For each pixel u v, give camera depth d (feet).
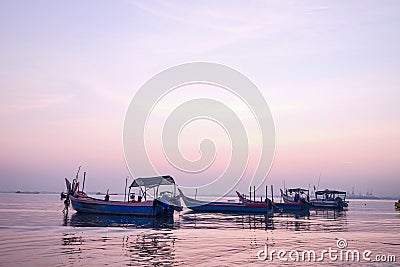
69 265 51.57
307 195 278.67
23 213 149.69
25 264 51.55
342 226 122.11
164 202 146.20
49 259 55.01
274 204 221.87
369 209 312.29
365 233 99.14
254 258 60.49
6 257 55.77
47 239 74.28
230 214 188.65
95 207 152.46
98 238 78.43
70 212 161.07
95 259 56.03
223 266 53.83
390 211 266.57
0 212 153.17
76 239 75.66
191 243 75.41
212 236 87.66
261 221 141.38
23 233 83.10
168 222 127.44
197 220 140.77
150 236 84.58
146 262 55.11
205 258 59.47
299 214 203.51
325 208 277.23
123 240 76.54
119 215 148.15
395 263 58.03
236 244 74.95
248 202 210.38
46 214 145.79
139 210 145.59
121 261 55.16
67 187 165.89
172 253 63.00
